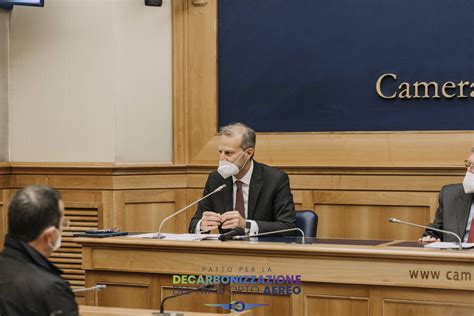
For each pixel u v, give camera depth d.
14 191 7.38
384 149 6.87
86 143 7.23
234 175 5.64
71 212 7.27
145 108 7.28
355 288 4.49
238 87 7.29
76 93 7.25
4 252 3.14
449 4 6.75
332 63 7.05
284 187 5.61
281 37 7.18
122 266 4.96
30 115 7.37
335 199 6.96
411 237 6.77
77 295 7.03
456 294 4.29
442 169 6.68
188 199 7.34
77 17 7.23
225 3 7.32
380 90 6.92
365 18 6.96
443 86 6.76
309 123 7.11
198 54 7.36
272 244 4.70
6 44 7.37
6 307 3.05
